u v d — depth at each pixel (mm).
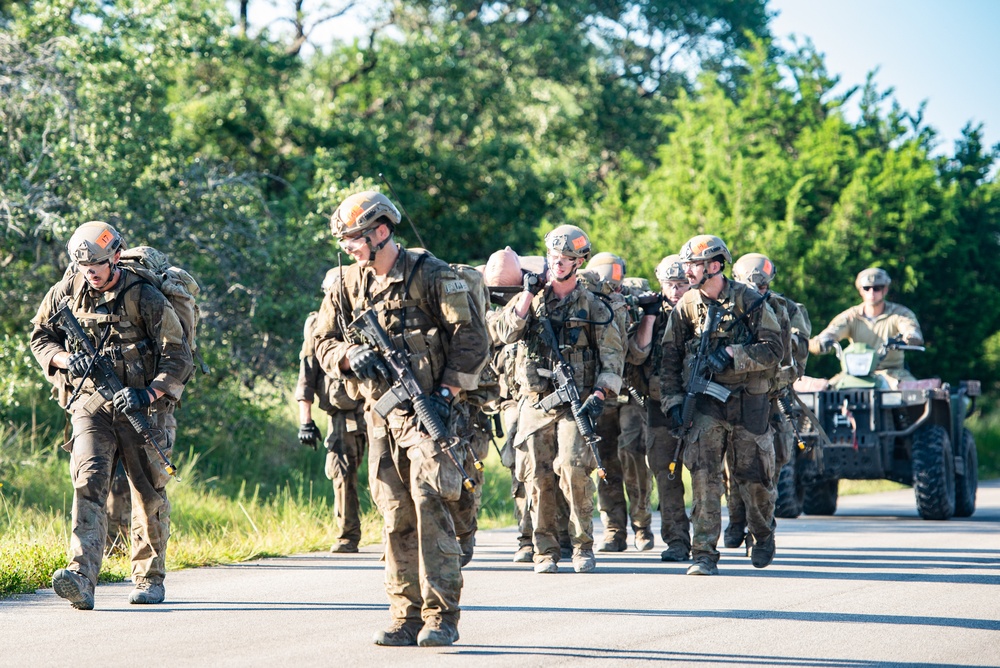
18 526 30156
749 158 68562
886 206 67750
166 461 20031
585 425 24266
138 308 19922
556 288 24812
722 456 24453
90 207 40281
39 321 20453
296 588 23141
